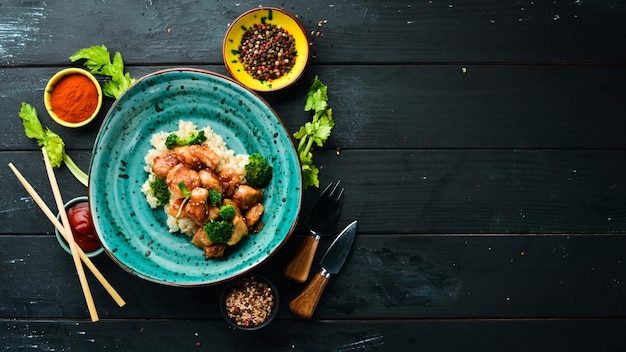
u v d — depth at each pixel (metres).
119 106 1.01
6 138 1.07
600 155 1.10
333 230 1.07
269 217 1.04
